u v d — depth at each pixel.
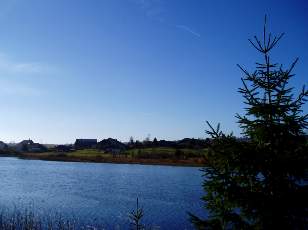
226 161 9.07
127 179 92.00
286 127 8.87
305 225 8.60
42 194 59.53
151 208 46.59
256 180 9.20
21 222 32.12
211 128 9.20
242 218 9.20
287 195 8.58
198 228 9.12
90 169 126.31
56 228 32.97
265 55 9.12
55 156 194.00
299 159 8.61
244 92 9.15
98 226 34.94
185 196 59.78
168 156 172.62
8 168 121.94
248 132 9.29
